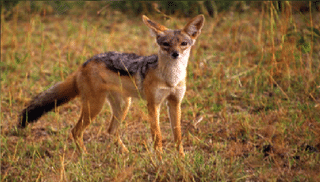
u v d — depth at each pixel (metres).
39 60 14.77
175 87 8.55
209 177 7.41
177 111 8.86
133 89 8.95
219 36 16.69
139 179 7.57
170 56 8.13
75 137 9.15
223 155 8.48
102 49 15.67
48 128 10.34
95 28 15.69
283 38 11.71
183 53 8.44
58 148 9.09
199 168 7.62
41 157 8.88
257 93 11.80
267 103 11.08
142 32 18.22
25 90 12.48
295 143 8.81
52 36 17.50
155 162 7.88
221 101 11.52
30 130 10.09
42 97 9.47
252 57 14.06
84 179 7.69
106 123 10.61
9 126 10.23
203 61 13.59
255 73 12.74
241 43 14.48
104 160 8.53
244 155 8.51
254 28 15.93
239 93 11.84
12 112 11.13
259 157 8.09
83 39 16.98
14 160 8.64
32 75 13.44
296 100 11.09
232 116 10.48
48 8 20.73
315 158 7.96
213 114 10.77
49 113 11.03
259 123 9.83
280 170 7.65
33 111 9.50
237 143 8.80
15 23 16.23
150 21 8.81
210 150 8.83
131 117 10.57
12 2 19.50
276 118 10.03
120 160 8.16
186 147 9.14
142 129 10.19
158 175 7.59
